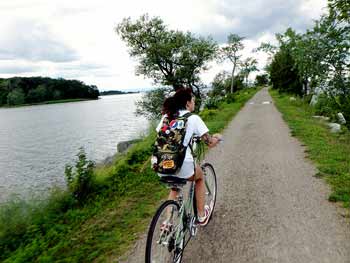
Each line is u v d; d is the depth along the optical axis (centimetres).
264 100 3309
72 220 522
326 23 1438
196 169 361
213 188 466
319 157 754
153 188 638
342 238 383
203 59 3272
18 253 428
